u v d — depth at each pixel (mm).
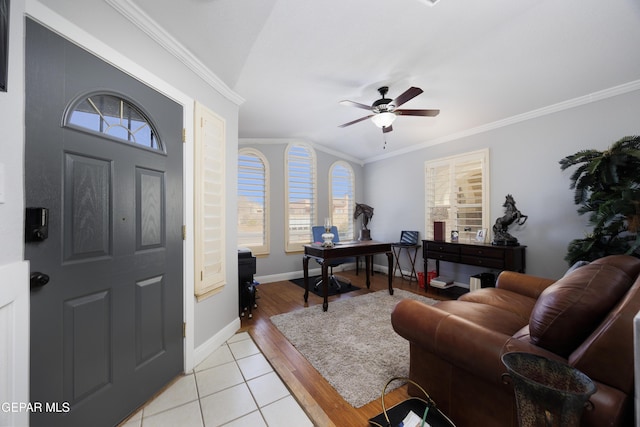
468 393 1280
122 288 1453
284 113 3455
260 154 4508
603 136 2684
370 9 1733
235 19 1733
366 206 5301
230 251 2561
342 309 3172
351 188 5598
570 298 1044
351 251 3383
